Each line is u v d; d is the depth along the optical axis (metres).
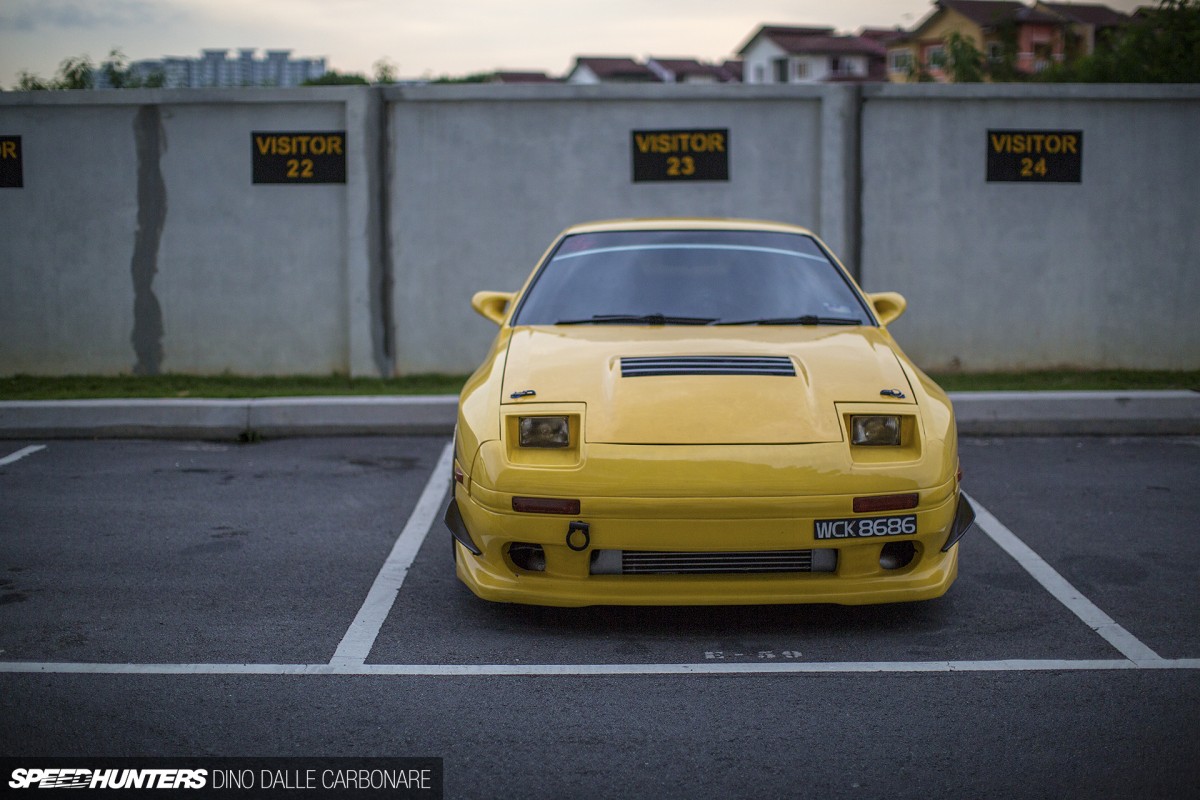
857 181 8.30
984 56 12.71
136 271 8.28
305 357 8.39
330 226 8.27
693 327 4.23
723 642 3.47
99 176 8.19
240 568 4.24
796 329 4.22
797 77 60.16
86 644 3.43
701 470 3.27
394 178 8.19
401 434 6.84
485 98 8.11
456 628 3.61
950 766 2.62
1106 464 6.01
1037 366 8.54
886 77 49.12
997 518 4.96
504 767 2.62
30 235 8.23
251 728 2.84
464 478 3.54
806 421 3.42
